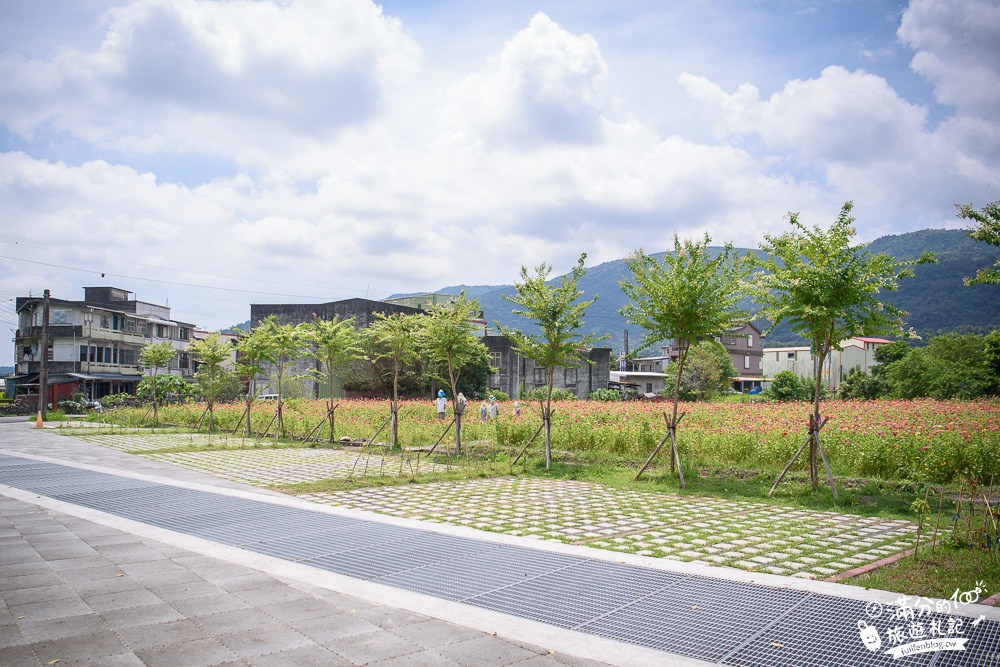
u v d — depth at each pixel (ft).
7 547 21.65
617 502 32.96
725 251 41.19
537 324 48.06
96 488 35.14
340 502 32.58
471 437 62.75
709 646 13.71
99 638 13.57
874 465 38.27
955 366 109.19
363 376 143.84
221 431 82.94
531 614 15.67
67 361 157.58
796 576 19.42
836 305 34.30
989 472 34.32
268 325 77.36
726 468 42.86
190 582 17.75
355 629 14.34
